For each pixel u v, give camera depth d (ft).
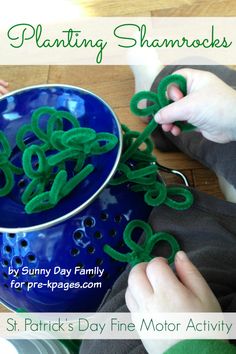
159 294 1.61
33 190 1.93
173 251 2.11
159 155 2.94
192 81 2.02
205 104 1.93
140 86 3.00
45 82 3.19
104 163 1.96
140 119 2.98
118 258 2.03
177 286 1.61
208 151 2.56
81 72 3.21
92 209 1.96
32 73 3.23
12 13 3.49
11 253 1.99
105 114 2.02
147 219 2.19
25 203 1.93
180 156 2.92
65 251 1.95
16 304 2.20
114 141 1.90
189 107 1.92
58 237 1.92
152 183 2.12
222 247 2.11
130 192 2.10
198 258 2.02
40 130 2.05
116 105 3.07
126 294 1.74
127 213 2.07
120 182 2.03
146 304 1.62
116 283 2.06
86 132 1.87
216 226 2.19
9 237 1.97
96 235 1.99
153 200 2.13
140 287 1.65
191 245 2.15
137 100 1.98
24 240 1.94
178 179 2.81
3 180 2.04
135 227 2.10
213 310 1.61
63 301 2.09
